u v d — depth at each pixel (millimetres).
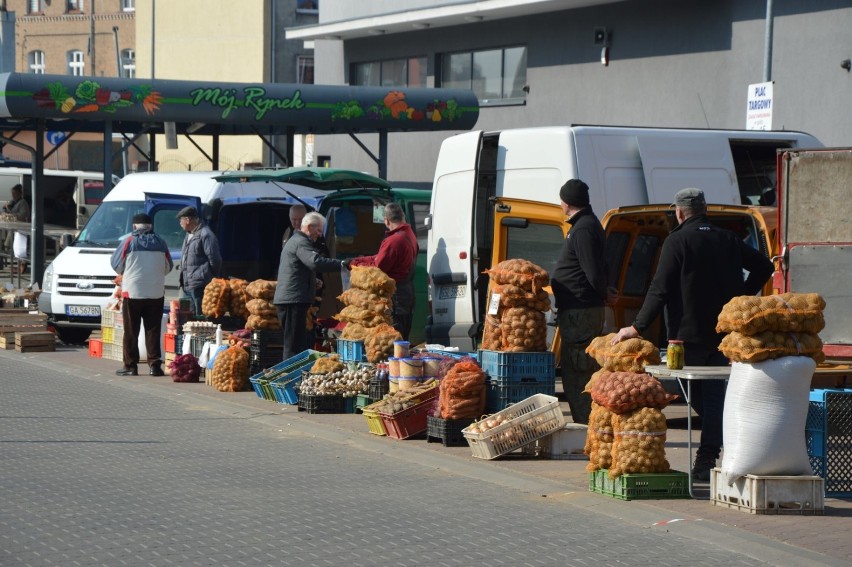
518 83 32625
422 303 20969
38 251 26750
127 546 8000
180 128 32094
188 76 54906
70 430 12820
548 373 12211
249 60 52031
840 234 12469
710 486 9719
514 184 15641
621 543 8375
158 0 56188
